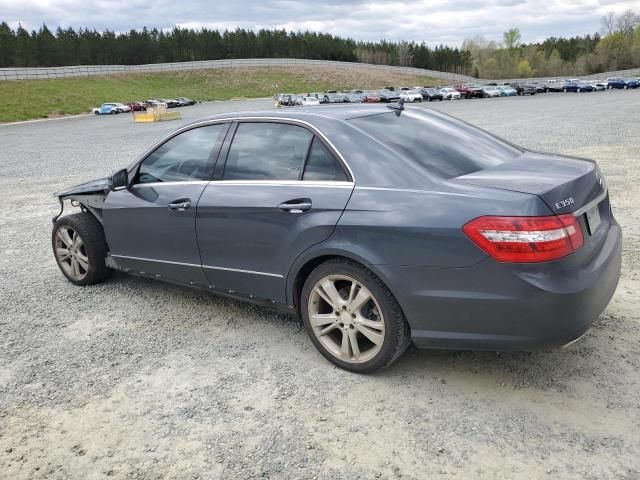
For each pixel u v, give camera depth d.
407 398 3.09
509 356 3.46
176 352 3.80
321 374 3.40
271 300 3.69
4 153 20.02
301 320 3.64
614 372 3.22
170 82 89.38
